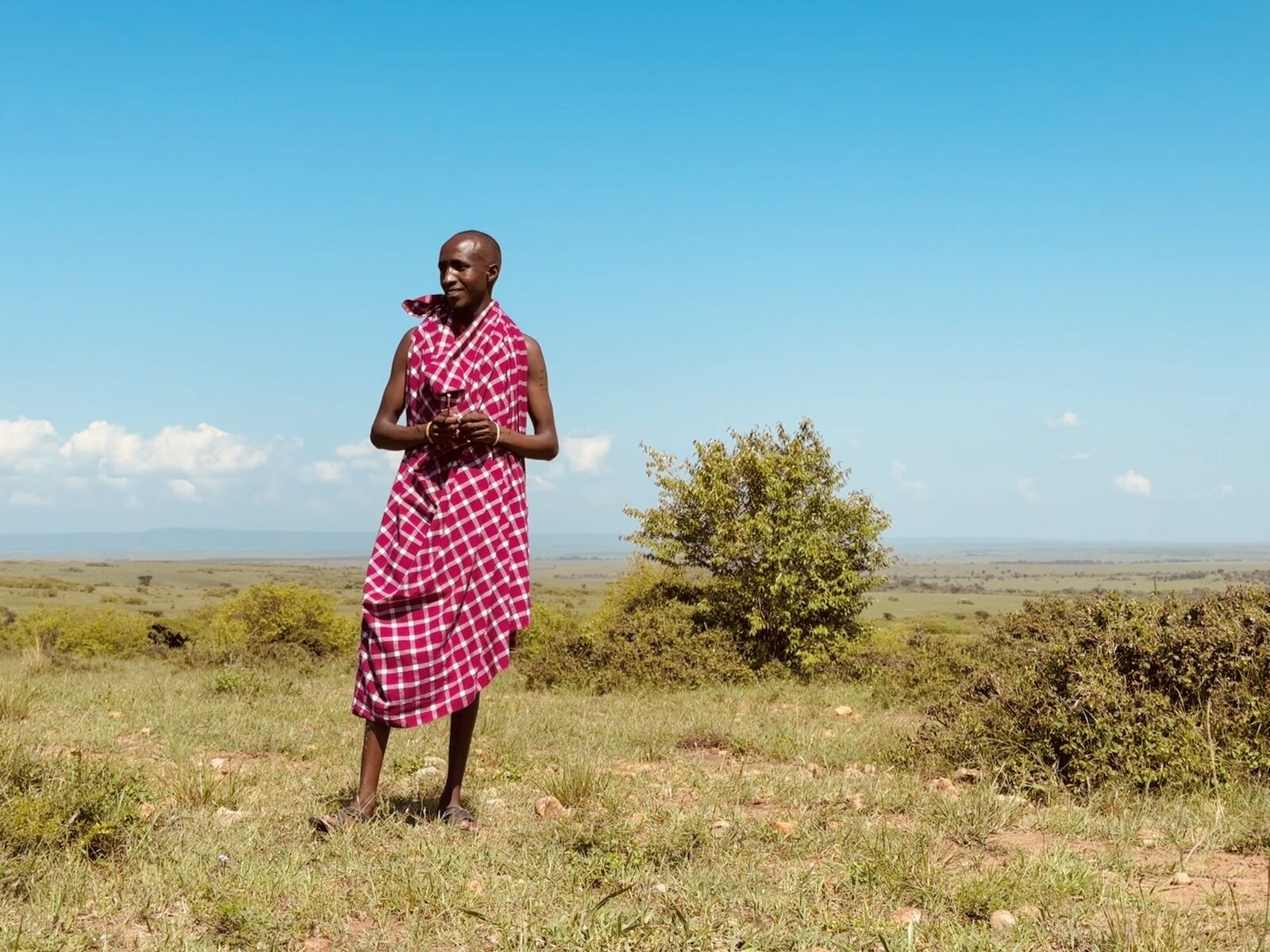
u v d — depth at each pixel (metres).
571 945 3.22
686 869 4.11
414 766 6.66
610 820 4.79
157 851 4.21
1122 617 7.13
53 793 4.40
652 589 19.23
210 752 7.40
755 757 7.92
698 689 14.29
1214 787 5.94
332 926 3.49
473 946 3.32
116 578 139.38
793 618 17.62
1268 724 6.21
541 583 125.69
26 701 9.07
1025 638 11.86
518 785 6.20
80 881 3.75
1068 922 3.55
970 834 4.88
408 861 4.14
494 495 4.89
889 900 3.82
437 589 4.80
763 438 18.77
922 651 13.20
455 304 4.88
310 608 25.06
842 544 18.28
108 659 22.27
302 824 4.76
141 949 3.19
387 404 4.97
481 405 4.85
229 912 3.44
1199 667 6.62
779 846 4.55
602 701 12.52
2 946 3.06
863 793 5.84
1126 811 5.48
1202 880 4.25
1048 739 6.64
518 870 4.09
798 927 3.47
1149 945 3.27
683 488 18.75
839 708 11.26
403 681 4.77
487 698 12.37
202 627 28.98
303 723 9.19
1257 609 6.80
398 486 4.89
